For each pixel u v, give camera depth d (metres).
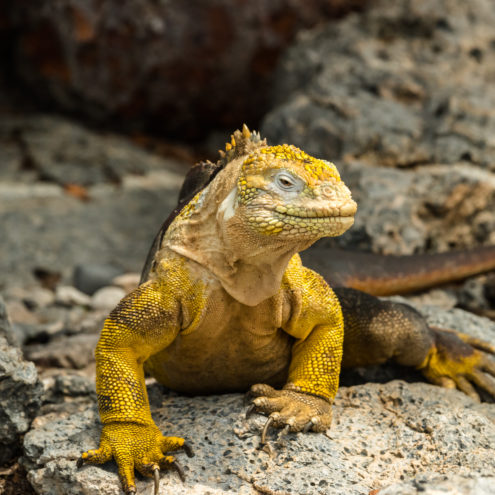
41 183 19.94
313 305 7.10
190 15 22.50
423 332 8.12
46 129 22.66
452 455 6.80
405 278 10.65
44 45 23.58
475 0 19.27
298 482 6.45
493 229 13.45
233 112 24.00
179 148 24.00
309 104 16.27
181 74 23.20
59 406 8.59
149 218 18.83
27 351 10.64
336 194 6.03
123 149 22.53
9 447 7.71
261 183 6.10
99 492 6.51
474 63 17.62
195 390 7.69
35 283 15.59
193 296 6.73
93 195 19.61
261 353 7.25
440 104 15.77
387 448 7.01
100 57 22.88
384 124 15.25
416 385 8.03
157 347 6.89
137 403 6.70
